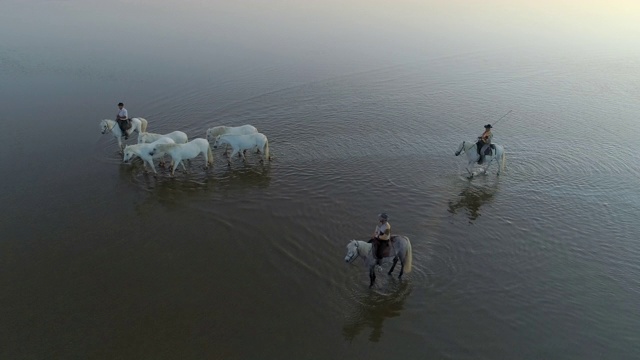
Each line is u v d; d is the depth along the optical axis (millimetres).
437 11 52469
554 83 29906
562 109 25312
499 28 45406
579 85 29578
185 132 20844
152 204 15047
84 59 30391
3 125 20609
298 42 36906
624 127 22766
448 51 36531
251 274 11805
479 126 22766
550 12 54906
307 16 46281
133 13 44000
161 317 10312
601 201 15727
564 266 12352
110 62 30031
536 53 36938
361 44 37250
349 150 19609
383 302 10930
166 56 31781
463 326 10281
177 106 23766
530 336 10031
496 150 16844
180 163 18000
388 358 9445
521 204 15477
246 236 13414
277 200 15445
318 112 24000
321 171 17641
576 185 16859
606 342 9867
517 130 22281
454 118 23781
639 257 12750
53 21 39875
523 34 43281
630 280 11805
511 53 36656
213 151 19141
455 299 11078
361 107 24922
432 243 13211
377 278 11680
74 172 16891
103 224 13820
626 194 16203
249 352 9461
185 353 9391
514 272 12070
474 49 37375
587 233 13852
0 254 12258
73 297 10844
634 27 47812
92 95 24703
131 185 16203
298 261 12320
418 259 12484
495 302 11008
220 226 13898
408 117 23719
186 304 10719
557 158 19156
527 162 18750
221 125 21781
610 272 12117
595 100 26875
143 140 17922
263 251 12734
